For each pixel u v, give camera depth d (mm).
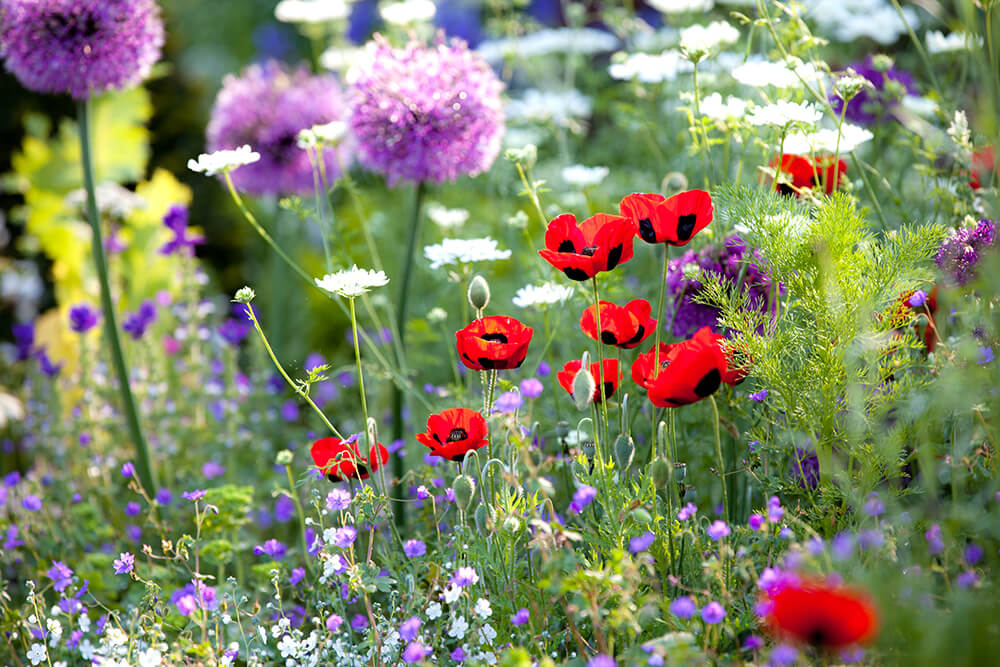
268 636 2568
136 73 3334
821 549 1898
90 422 3912
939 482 2330
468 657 2137
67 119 6297
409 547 2357
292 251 5562
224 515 2939
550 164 4816
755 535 2178
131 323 4066
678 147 3826
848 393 2158
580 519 2510
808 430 2223
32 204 5500
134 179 5770
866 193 3395
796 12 2951
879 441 2158
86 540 3277
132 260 5258
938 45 3379
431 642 2350
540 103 4336
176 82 6926
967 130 2666
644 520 1954
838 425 2240
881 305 2262
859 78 2615
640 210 2246
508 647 2191
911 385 2203
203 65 9430
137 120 5734
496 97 3361
